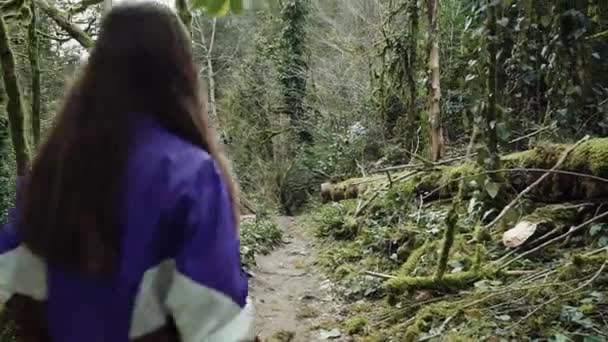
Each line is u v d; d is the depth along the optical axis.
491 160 4.38
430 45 6.95
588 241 3.85
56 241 0.94
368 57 11.45
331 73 13.80
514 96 5.84
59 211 0.94
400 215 5.97
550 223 4.08
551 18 4.88
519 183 4.54
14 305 1.03
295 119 15.26
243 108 16.31
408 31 8.33
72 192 0.93
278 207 14.61
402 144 9.41
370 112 11.28
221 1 2.15
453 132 8.41
